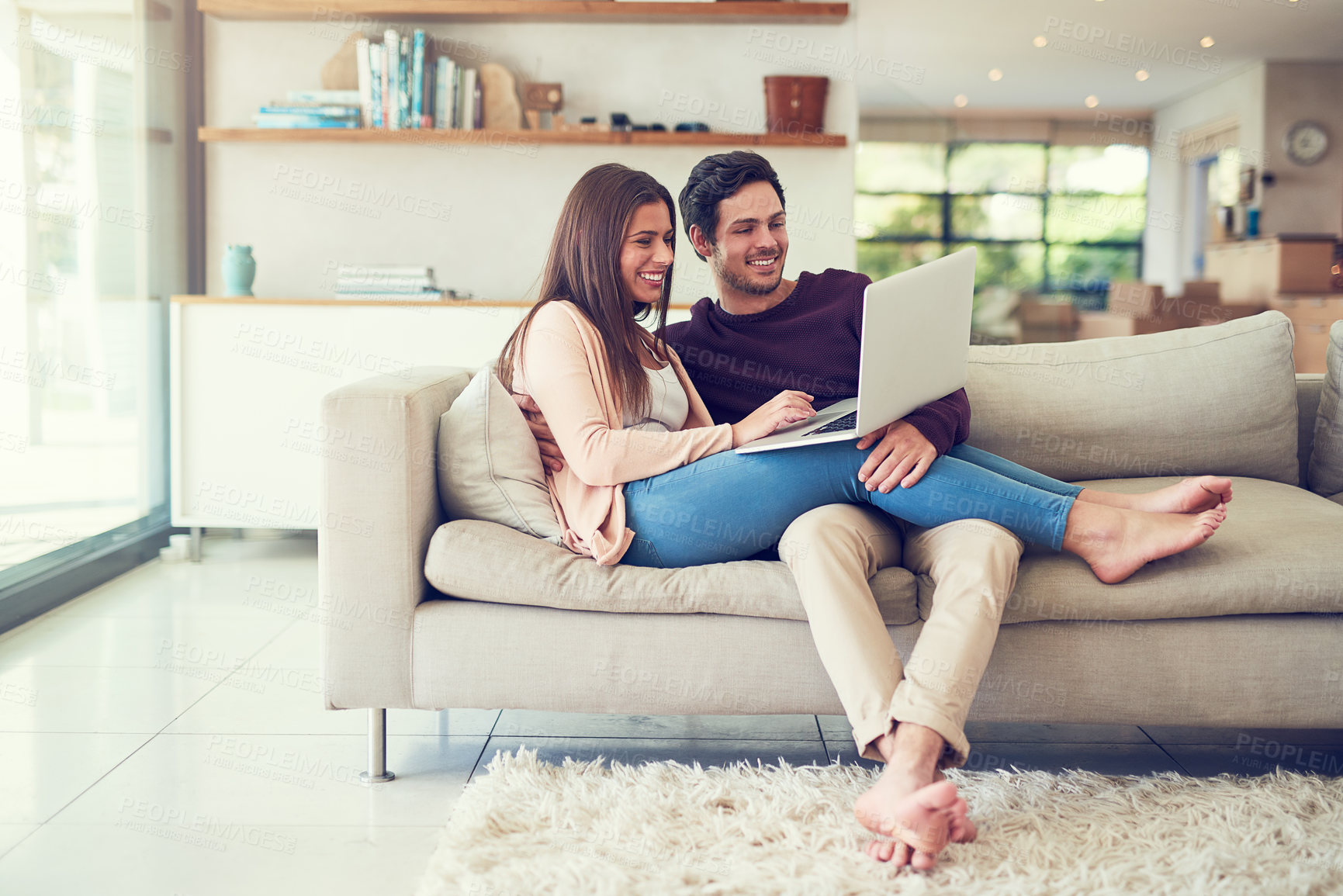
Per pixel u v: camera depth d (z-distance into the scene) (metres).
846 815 1.33
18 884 1.24
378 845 1.35
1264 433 1.93
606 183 1.61
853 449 1.47
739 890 1.16
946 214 8.88
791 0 3.38
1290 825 1.30
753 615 1.48
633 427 1.62
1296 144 7.60
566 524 1.58
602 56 3.54
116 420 2.97
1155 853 1.23
